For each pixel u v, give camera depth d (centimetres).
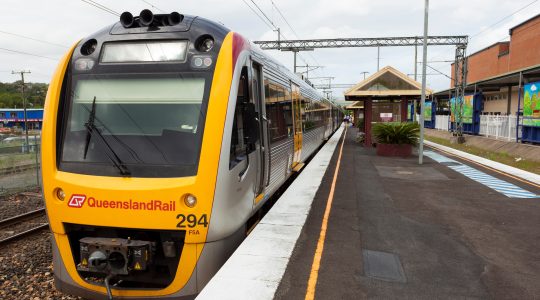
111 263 446
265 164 643
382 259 541
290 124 955
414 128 1788
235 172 488
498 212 804
